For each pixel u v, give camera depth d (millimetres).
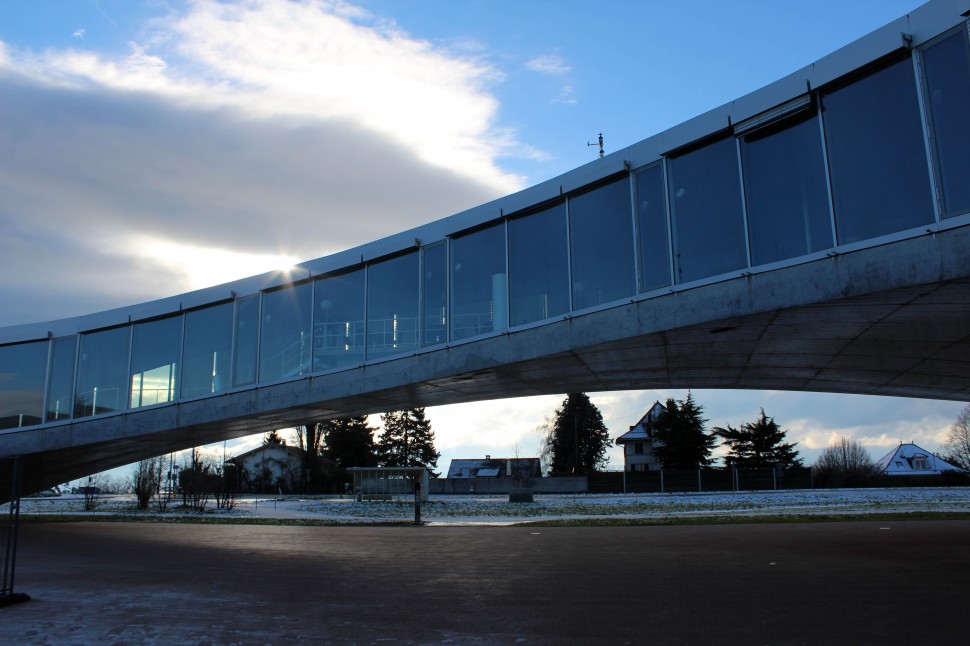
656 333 15320
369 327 20594
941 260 11539
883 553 13320
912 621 7496
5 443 25344
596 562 12648
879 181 12422
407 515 30969
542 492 57875
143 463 38469
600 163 16641
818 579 10305
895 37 12219
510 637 7059
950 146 11609
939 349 16406
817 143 13336
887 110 12445
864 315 13859
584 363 18078
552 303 17281
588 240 16812
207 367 23328
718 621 7617
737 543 15539
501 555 14000
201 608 8797
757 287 13789
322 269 21656
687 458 70562
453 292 19172
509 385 20641
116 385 24625
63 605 9109
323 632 7406
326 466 67938
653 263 15578
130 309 24750
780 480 55156
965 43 11508
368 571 11961
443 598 9250
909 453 93750
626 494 49594
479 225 18859
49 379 25547
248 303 23000
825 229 13078
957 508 28672
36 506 43000
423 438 82562
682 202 15266
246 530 22188
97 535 20609
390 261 20578
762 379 20562
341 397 20703
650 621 7664
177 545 17203
